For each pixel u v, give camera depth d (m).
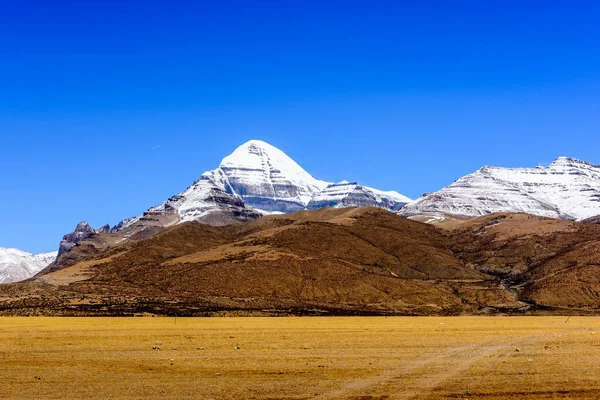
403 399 66.31
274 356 91.94
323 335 123.38
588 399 66.56
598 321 182.75
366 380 74.44
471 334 126.00
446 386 71.44
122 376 77.62
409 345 104.88
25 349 101.75
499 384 72.38
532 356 91.44
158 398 67.31
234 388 71.06
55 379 76.19
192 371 80.38
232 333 128.50
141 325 155.25
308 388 70.81
